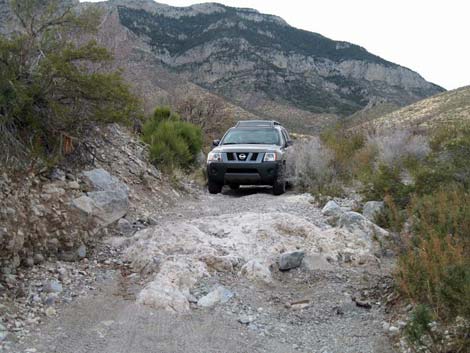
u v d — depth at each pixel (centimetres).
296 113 6938
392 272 530
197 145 1438
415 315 392
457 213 536
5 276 518
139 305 490
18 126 647
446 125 1304
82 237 633
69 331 434
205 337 438
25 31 699
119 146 1058
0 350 388
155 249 620
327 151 1234
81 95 683
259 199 1074
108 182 765
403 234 572
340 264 633
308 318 489
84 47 678
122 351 405
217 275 577
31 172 630
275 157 1152
